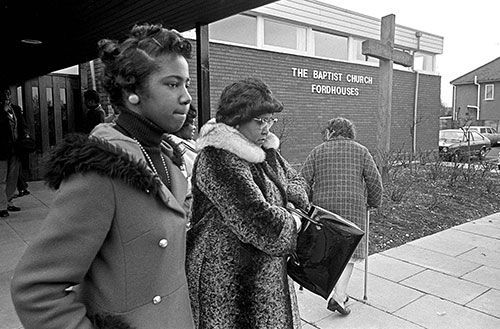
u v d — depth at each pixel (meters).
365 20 12.36
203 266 1.59
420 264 4.15
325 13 11.23
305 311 3.12
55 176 0.92
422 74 14.91
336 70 11.74
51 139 8.91
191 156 2.07
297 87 10.80
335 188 3.02
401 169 9.33
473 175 9.12
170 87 1.07
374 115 13.03
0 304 3.03
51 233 0.89
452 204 7.04
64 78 9.07
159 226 1.01
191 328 1.15
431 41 14.84
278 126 10.37
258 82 1.65
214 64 9.12
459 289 3.53
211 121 1.67
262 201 1.50
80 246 0.91
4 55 7.21
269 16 10.18
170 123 1.11
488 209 7.01
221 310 1.57
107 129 1.08
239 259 1.57
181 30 5.48
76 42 6.35
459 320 2.99
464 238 5.12
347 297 3.19
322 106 11.46
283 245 1.50
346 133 3.14
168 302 1.06
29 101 8.64
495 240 5.03
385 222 5.68
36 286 0.87
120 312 0.98
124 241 0.97
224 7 4.49
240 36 9.89
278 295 1.63
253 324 1.58
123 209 0.96
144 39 1.06
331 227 1.77
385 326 2.90
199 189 1.57
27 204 6.25
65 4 4.48
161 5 4.48
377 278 3.76
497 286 3.60
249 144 1.57
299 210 1.86
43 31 5.71
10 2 4.43
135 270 0.99
